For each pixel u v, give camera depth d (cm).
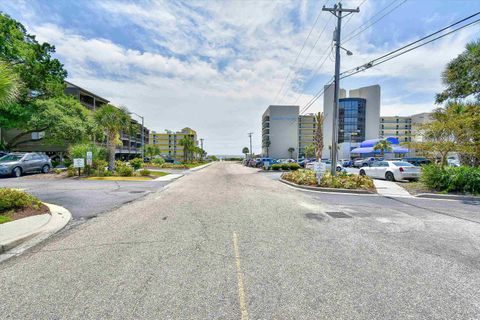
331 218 647
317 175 1291
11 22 2153
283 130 9344
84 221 613
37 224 546
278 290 294
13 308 258
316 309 258
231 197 982
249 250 419
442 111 1452
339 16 1405
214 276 328
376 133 7119
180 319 240
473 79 1394
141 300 272
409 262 375
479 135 1227
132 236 494
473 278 327
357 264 367
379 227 564
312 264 366
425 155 1397
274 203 854
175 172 2609
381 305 265
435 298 280
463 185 1055
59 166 2584
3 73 604
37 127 2370
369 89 7194
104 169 1830
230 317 244
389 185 1363
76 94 3944
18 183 1388
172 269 348
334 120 1440
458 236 502
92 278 323
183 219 628
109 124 1917
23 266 360
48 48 2562
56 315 246
